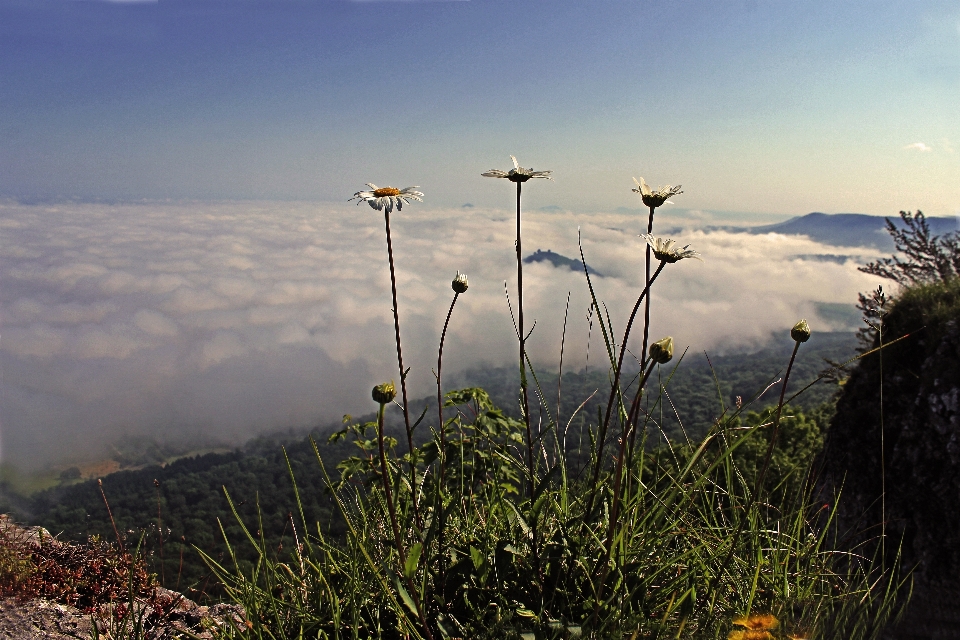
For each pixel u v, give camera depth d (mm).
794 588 2350
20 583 2932
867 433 5258
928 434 4676
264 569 2453
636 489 2471
